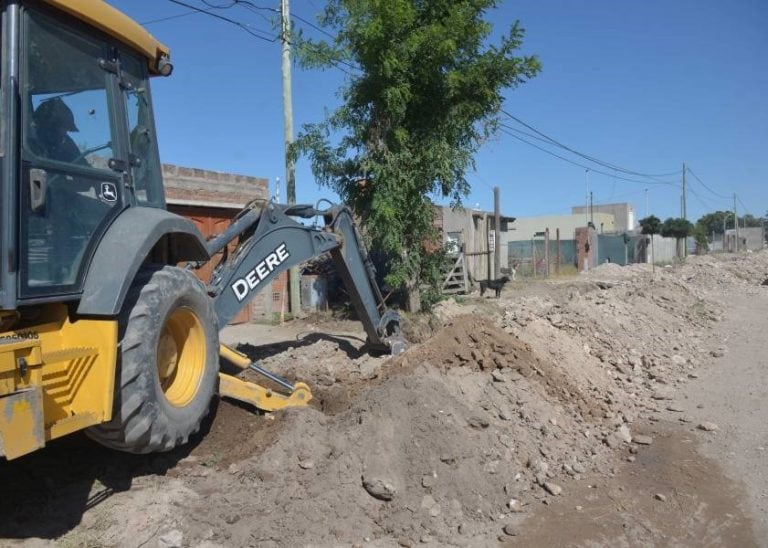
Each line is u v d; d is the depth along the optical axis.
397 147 12.26
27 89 3.70
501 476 5.42
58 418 3.77
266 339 11.27
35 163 3.72
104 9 4.34
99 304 3.96
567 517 5.09
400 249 12.23
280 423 5.47
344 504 4.73
